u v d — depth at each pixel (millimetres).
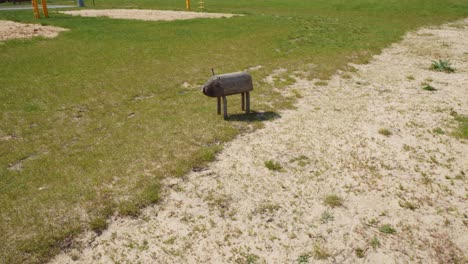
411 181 6977
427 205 6273
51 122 9680
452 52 18438
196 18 28781
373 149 8180
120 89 12281
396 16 31641
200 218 5984
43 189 6656
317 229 5730
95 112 10336
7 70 14438
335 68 15086
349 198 6480
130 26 25047
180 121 9555
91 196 6398
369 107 10742
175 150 7988
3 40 19656
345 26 25766
